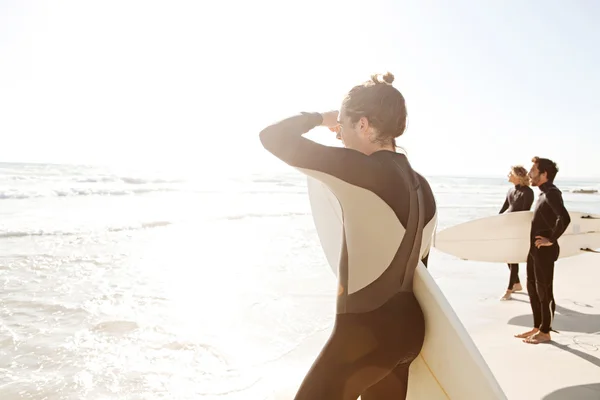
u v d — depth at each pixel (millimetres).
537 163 3992
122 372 3256
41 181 26125
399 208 1409
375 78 1545
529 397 2949
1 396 2832
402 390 1570
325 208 2100
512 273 5680
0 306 4660
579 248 5742
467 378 1471
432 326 1527
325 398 1398
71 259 7180
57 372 3229
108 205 16125
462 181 66812
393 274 1436
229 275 6383
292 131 1381
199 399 2875
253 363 3451
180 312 4672
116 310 4672
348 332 1431
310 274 6586
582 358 3637
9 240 8641
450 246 5672
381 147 1517
